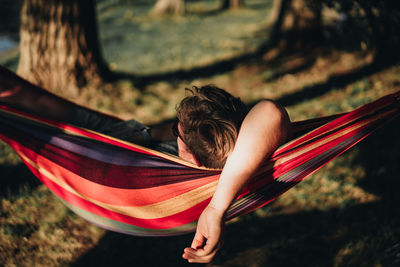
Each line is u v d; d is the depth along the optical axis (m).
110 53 12.06
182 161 1.73
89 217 2.36
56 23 6.45
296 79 7.83
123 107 6.75
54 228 3.72
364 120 1.78
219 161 1.56
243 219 3.90
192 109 1.54
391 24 6.09
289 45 9.61
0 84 2.27
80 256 3.46
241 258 3.39
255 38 12.91
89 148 1.99
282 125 1.43
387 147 4.77
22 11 6.45
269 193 1.81
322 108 6.25
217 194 1.34
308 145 1.67
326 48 9.10
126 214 2.11
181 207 1.90
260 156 1.37
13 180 4.46
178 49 12.10
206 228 1.32
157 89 7.90
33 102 2.36
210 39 13.46
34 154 2.16
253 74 8.61
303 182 4.38
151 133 2.16
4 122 2.12
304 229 3.69
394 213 3.66
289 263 3.28
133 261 3.42
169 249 3.56
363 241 3.34
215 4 23.08
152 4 22.91
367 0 5.83
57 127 2.06
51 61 6.61
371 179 4.29
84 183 2.06
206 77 8.80
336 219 3.74
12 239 3.53
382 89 6.51
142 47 12.77
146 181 1.87
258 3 24.23
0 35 14.66
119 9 21.44
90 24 6.86
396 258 3.12
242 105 1.58
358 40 7.77
